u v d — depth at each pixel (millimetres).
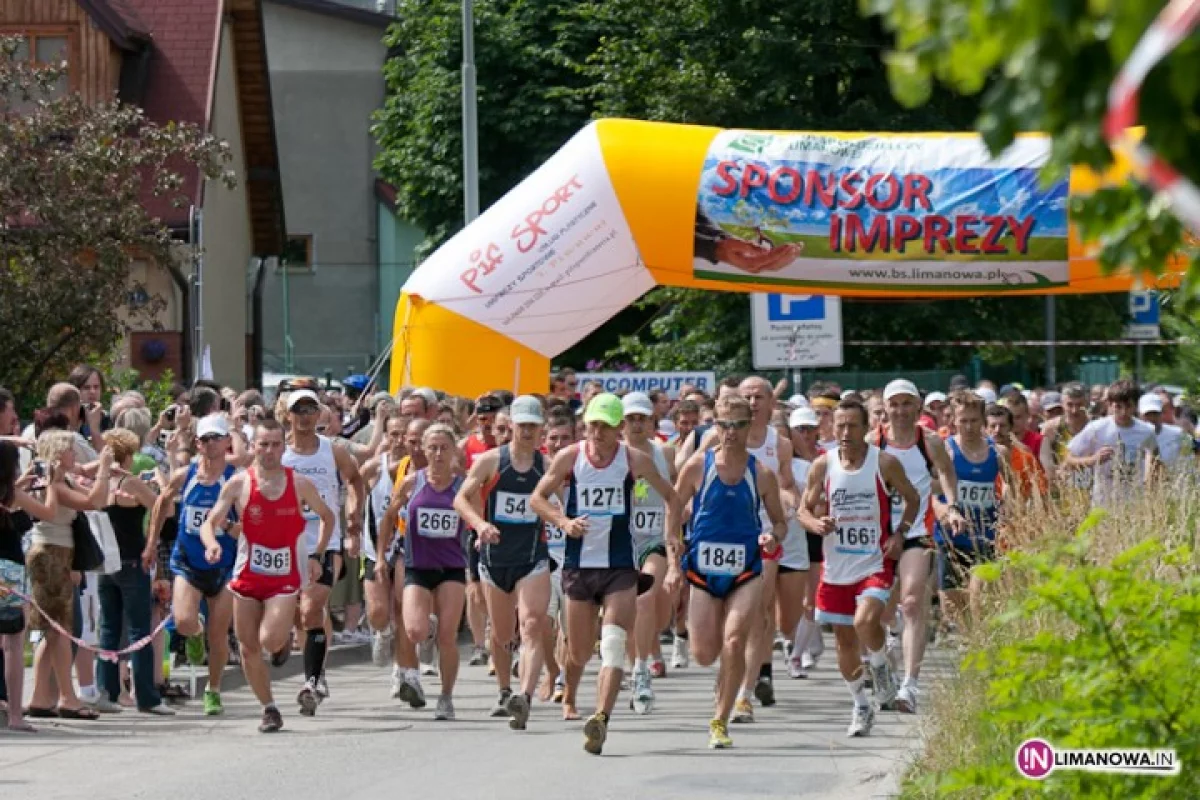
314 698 26516
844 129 64562
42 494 25203
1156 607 11789
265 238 80250
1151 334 59906
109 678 26828
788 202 40938
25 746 23750
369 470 31469
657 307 72812
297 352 107938
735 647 22938
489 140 82562
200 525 25766
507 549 25047
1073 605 11844
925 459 25969
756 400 27031
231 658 31625
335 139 108000
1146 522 19906
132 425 28203
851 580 24016
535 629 25047
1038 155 40594
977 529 27562
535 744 23828
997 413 28266
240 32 71500
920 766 18625
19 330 43188
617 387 46688
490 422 30297
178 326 61656
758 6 65125
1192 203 5133
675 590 23344
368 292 108250
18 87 46438
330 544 28562
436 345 40812
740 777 21109
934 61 5469
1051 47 5285
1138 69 4961
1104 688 11703
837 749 23172
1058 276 40812
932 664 24844
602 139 41375
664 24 66812
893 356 66500
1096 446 33562
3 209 43938
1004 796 12320
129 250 46969
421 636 25594
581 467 23250
